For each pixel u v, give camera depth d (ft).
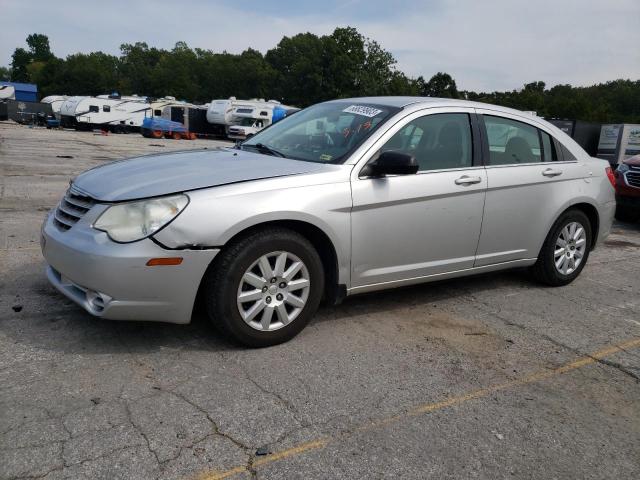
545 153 16.80
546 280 17.53
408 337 13.10
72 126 154.40
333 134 13.96
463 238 14.61
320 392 10.27
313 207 11.80
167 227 10.47
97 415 9.02
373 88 250.16
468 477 8.23
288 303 11.99
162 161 13.15
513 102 239.91
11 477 7.50
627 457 9.02
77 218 11.28
